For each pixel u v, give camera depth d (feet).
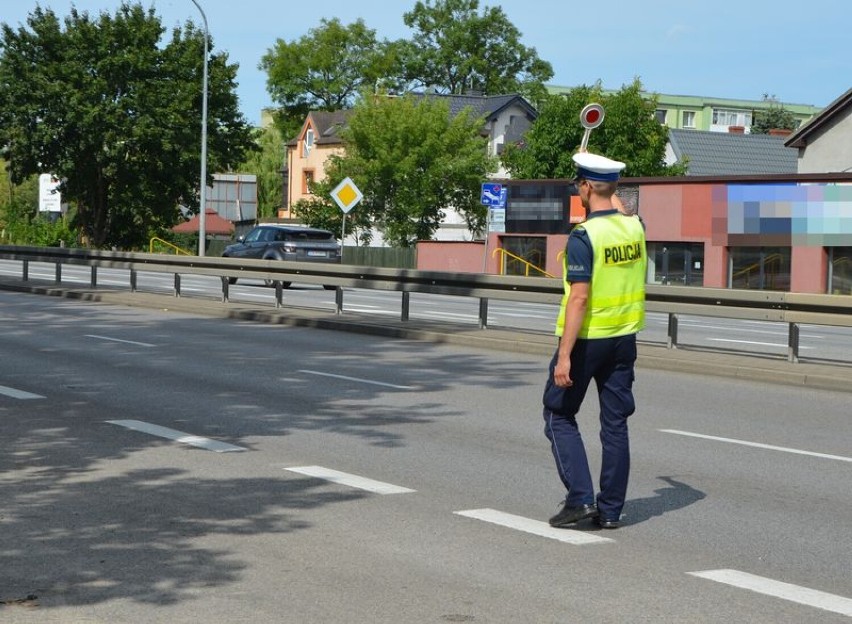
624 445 22.91
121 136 187.42
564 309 22.47
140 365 49.44
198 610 17.61
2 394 40.70
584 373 22.66
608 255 22.41
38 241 206.49
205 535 22.08
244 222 282.36
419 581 19.17
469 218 205.16
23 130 184.03
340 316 71.67
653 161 187.73
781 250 133.69
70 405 38.45
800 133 153.07
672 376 48.88
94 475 27.61
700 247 141.79
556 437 23.00
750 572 19.97
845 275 128.98
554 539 22.02
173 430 33.91
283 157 330.54
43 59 187.11
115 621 17.10
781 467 29.68
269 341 60.64
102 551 20.93
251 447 31.45
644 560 20.65
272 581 19.13
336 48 325.01
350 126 203.92
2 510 24.07
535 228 163.63
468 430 34.60
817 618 17.46
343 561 20.35
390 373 48.16
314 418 36.50
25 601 18.02
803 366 48.55
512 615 17.43
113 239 206.28
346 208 120.67
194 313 78.28
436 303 103.96
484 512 24.09
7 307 80.69
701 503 25.44
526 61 331.16
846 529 23.18
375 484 26.78
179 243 228.43
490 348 58.59
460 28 322.96
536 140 194.08
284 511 24.06
